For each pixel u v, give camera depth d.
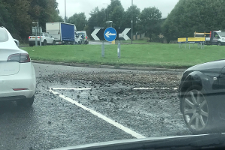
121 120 4.30
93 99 5.88
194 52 20.41
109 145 2.00
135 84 8.07
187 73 3.94
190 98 3.76
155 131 3.74
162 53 19.67
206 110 3.41
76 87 7.40
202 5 41.62
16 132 3.71
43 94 6.33
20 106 5.20
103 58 16.19
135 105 5.36
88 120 4.30
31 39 30.88
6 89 4.43
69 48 23.78
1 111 4.85
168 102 5.61
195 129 3.54
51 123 4.14
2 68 4.47
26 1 42.97
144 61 14.66
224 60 3.49
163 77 9.77
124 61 14.39
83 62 14.32
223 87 3.13
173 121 4.22
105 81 8.61
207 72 3.46
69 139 3.46
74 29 40.06
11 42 5.07
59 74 10.28
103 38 16.56
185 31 37.16
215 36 34.16
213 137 2.19
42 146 3.22
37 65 13.95
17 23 41.75
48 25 35.69
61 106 5.22
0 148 3.15
